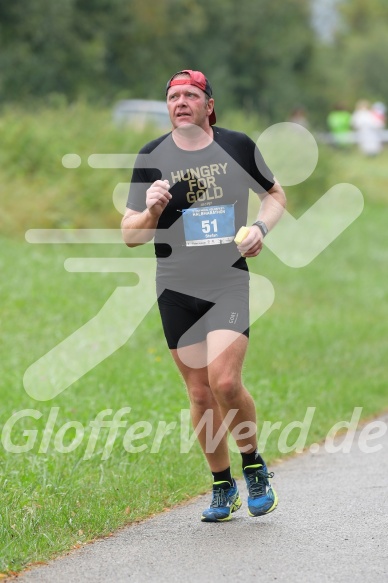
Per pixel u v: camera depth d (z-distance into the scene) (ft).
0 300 95.66
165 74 359.66
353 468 58.29
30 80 303.27
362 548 42.16
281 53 422.82
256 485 46.29
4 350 81.97
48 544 42.75
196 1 391.65
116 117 169.99
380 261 148.66
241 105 416.67
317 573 38.93
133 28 345.51
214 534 44.83
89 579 38.88
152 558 41.39
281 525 46.09
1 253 114.01
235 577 38.70
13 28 303.48
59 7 308.19
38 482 51.06
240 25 409.28
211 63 387.96
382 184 213.25
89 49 318.45
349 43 573.74
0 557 40.22
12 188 133.49
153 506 49.37
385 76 514.27
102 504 48.85
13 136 142.51
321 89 463.42
